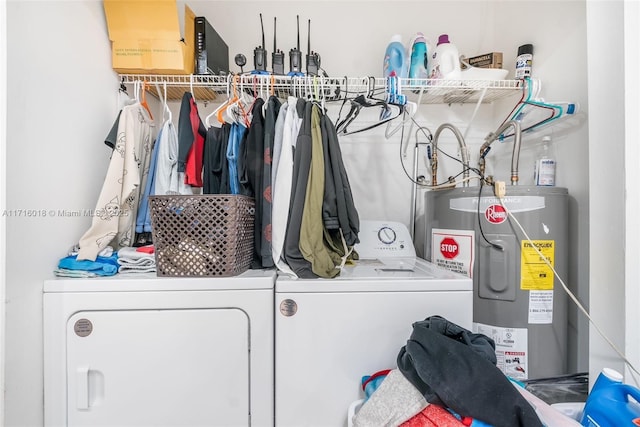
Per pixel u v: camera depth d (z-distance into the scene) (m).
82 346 0.92
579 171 1.21
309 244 1.02
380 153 1.78
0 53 0.80
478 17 1.77
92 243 1.04
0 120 0.80
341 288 0.96
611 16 0.86
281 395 0.95
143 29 1.28
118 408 0.93
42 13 0.94
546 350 1.14
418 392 0.74
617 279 0.86
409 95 1.63
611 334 0.88
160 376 0.93
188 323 0.94
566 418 0.71
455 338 0.83
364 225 1.54
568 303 1.24
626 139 0.83
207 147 1.28
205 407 0.94
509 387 0.67
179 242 0.97
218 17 1.73
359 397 0.96
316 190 1.04
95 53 1.20
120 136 1.14
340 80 1.41
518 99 1.55
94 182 1.19
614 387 0.74
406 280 0.98
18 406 0.85
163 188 1.24
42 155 0.95
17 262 0.85
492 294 1.16
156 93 1.56
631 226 0.83
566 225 1.16
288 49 1.75
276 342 0.95
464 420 0.66
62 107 1.03
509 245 1.14
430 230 1.37
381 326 0.96
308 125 1.06
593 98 0.91
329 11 1.76
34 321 0.90
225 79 1.38
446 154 1.66
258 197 1.11
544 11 1.39
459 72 1.41
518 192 1.13
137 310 0.93
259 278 0.95
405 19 1.76
